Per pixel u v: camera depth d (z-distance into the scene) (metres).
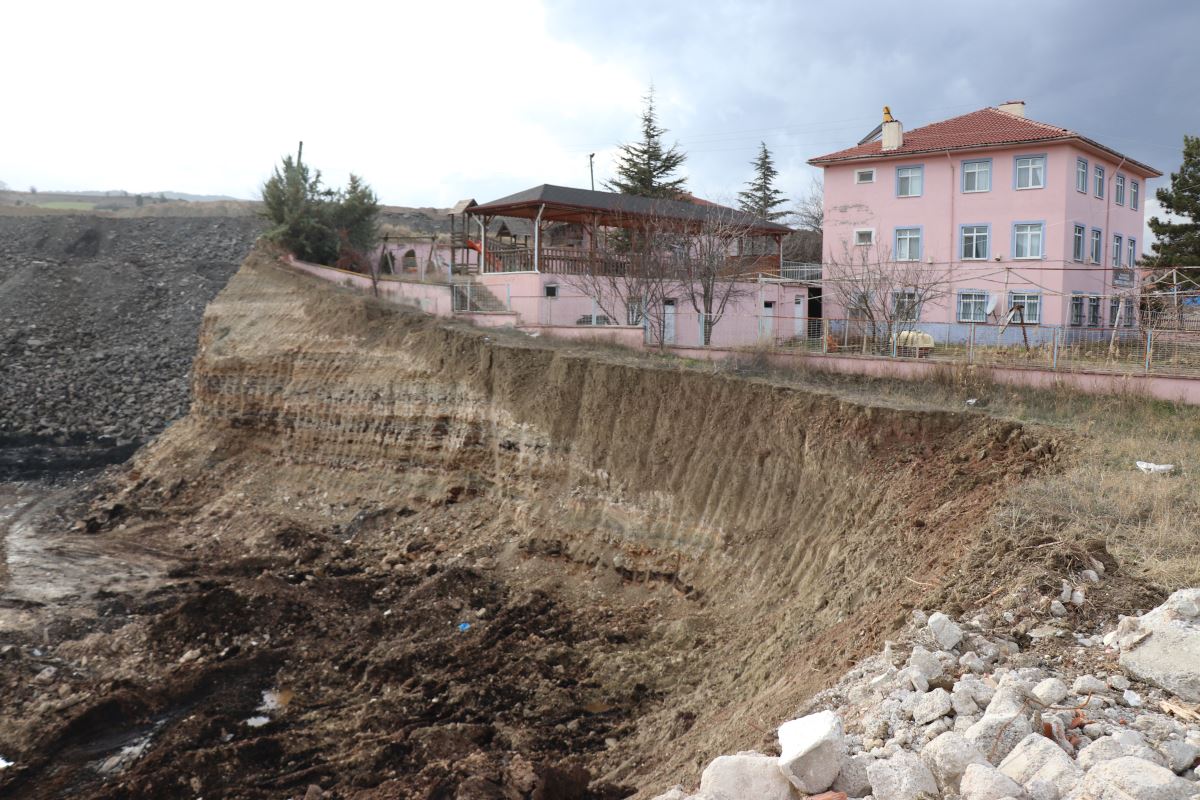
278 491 27.98
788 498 17.08
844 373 22.30
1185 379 17.72
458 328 28.30
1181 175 38.53
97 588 21.20
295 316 32.94
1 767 13.40
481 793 10.97
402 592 19.72
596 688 14.52
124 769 13.38
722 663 14.20
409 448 25.83
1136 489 11.41
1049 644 7.90
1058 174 34.91
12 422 37.03
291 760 13.14
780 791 5.87
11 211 62.69
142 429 36.59
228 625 18.00
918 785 5.52
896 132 38.72
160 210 69.56
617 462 20.33
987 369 20.69
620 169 55.09
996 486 13.20
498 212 36.72
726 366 22.89
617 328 28.78
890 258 37.91
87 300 48.16
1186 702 6.48
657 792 9.43
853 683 8.38
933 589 10.26
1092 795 5.01
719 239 34.34
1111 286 37.09
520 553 20.47
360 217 46.59
